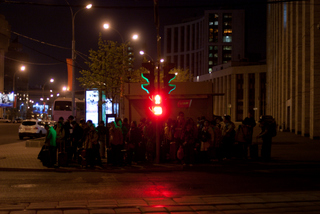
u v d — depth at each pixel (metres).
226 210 7.06
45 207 7.09
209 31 140.62
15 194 8.70
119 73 28.97
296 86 35.88
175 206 7.34
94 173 12.65
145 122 15.91
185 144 14.28
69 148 15.35
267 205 7.43
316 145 22.81
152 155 15.64
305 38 31.27
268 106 71.56
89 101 26.66
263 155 15.16
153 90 14.60
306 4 30.86
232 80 104.50
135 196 8.55
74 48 23.41
